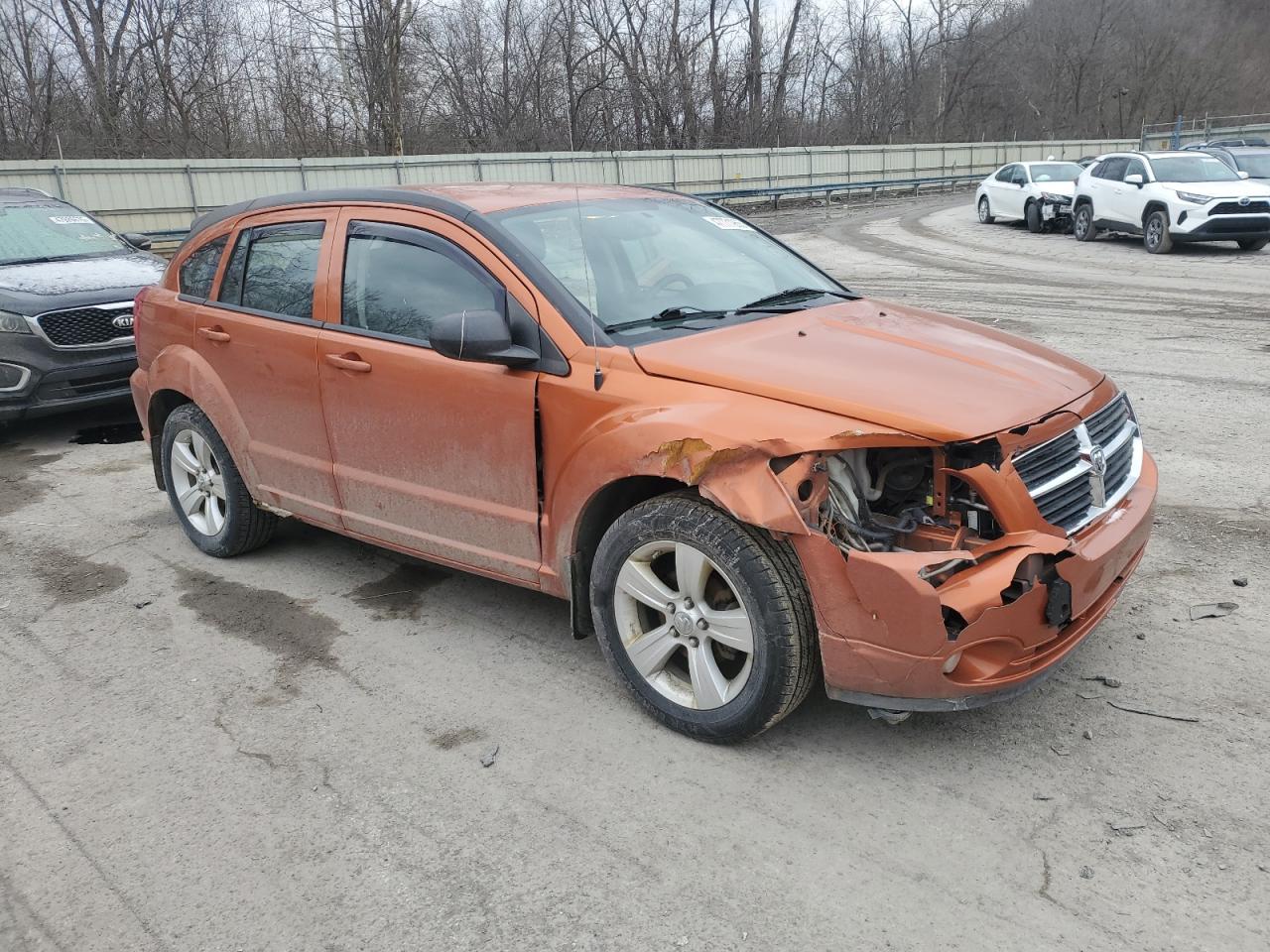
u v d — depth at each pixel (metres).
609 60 39.47
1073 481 3.09
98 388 7.75
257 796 3.16
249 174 24.25
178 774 3.30
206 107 32.47
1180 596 4.22
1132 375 8.29
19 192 9.61
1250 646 3.79
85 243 9.02
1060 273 15.14
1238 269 14.72
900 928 2.51
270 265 4.60
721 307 3.87
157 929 2.63
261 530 5.08
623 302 3.67
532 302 3.55
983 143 43.06
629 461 3.16
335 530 4.50
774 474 2.89
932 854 2.77
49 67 29.80
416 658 4.02
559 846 2.88
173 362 5.03
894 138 53.94
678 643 3.30
